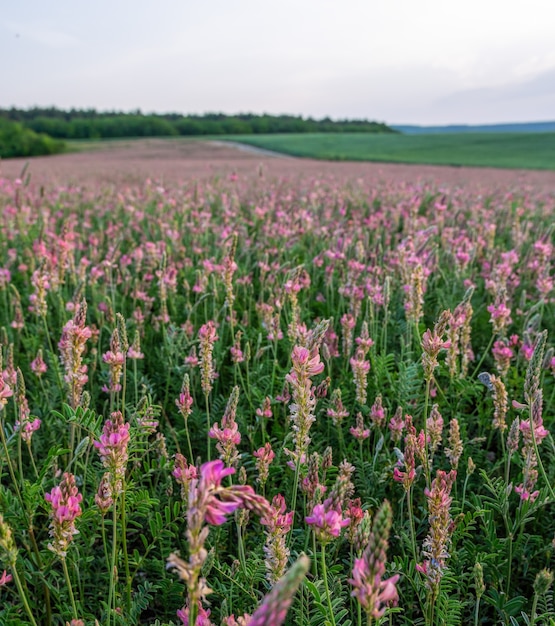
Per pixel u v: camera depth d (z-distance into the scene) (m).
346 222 9.20
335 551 2.67
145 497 2.71
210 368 3.21
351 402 4.14
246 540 3.10
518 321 5.50
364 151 57.81
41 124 98.06
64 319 5.21
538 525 3.26
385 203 12.31
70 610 2.46
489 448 4.11
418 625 2.73
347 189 14.19
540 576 2.12
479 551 2.86
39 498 2.52
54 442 3.61
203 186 14.86
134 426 2.82
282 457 3.55
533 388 2.51
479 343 5.40
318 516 1.69
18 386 2.94
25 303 6.22
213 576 2.83
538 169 37.75
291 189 13.74
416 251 5.30
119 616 2.38
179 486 3.34
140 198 12.46
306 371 2.19
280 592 0.95
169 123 104.25
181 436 3.96
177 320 5.66
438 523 2.16
